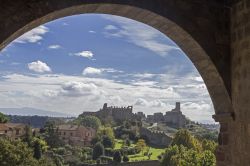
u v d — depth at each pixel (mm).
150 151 92750
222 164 6410
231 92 6266
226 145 6340
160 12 6066
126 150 91125
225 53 6355
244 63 5895
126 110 155375
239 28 6113
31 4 5367
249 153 5609
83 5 5688
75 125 109625
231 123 6223
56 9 5496
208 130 121188
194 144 67188
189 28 6195
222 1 6457
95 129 115188
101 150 84750
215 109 6652
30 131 76250
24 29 5457
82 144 100812
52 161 67625
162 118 154375
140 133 109000
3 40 5172
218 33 6355
